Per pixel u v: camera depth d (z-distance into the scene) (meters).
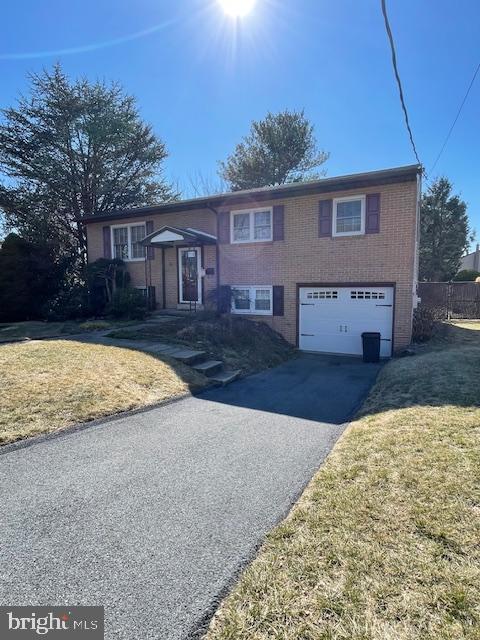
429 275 28.30
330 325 11.61
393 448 3.79
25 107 17.92
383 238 10.72
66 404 5.15
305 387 7.46
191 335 9.93
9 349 7.36
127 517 2.88
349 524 2.59
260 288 12.55
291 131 23.67
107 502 3.10
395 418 4.73
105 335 9.76
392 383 6.68
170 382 6.79
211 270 13.36
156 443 4.39
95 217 15.23
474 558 2.19
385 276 10.76
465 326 14.66
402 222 10.45
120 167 20.61
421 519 2.58
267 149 24.28
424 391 5.78
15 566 2.34
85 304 13.84
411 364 7.93
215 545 2.53
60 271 16.09
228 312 12.64
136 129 20.25
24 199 18.08
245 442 4.46
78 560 2.39
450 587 1.99
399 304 10.68
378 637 1.72
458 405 4.97
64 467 3.72
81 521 2.83
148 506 3.04
